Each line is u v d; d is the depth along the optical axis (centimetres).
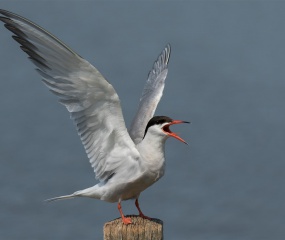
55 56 687
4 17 677
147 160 733
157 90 841
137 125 807
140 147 742
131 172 735
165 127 738
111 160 738
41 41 682
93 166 741
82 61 677
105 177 747
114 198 750
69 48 672
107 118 719
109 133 727
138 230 662
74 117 717
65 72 694
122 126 724
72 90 705
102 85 693
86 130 725
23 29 679
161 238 664
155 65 881
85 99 708
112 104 709
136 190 748
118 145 734
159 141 739
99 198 754
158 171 739
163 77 859
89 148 733
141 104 832
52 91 704
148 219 703
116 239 662
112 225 676
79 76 691
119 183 737
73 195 757
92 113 715
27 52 688
